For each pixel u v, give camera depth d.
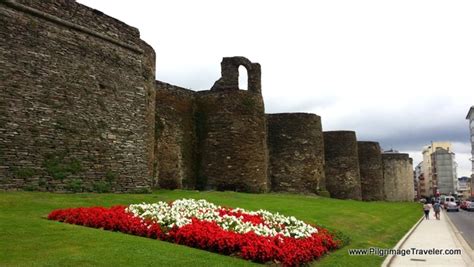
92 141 20.69
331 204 31.06
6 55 17.47
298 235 13.41
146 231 12.52
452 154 142.50
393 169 67.69
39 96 18.50
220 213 15.48
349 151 49.44
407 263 13.09
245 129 33.84
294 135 41.59
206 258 10.47
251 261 10.91
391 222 26.73
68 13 20.36
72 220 13.27
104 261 9.25
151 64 26.19
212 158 33.84
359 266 12.16
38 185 18.02
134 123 23.50
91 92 21.00
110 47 22.50
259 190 33.78
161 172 31.17
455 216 41.59
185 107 34.44
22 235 10.79
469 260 13.73
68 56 20.05
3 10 17.62
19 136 17.53
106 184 21.16
